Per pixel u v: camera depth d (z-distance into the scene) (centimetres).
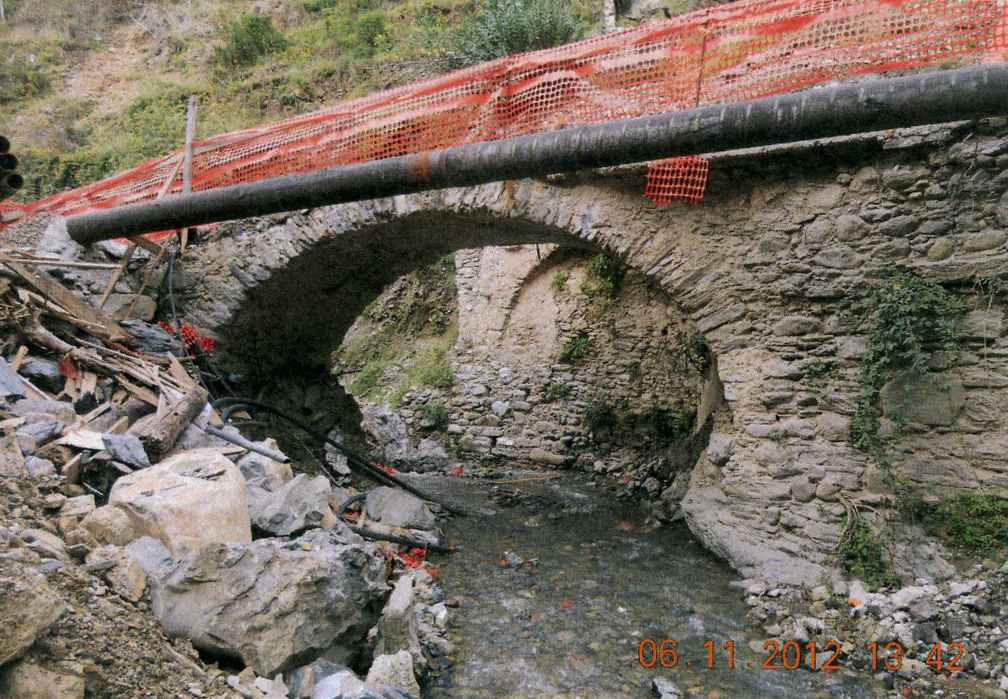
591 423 941
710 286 519
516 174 453
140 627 264
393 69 1195
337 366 1285
